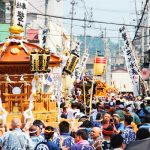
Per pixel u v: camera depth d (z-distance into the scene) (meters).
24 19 29.34
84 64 41.97
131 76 41.44
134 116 23.81
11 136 15.01
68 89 40.22
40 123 17.83
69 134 16.58
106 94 56.25
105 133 14.75
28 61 23.36
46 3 67.44
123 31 40.78
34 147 14.62
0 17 59.34
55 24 78.56
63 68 24.95
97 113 25.02
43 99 24.94
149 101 30.97
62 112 26.34
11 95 23.84
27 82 23.80
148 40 91.56
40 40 58.81
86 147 13.84
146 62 69.31
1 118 22.78
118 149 13.20
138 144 10.31
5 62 23.41
